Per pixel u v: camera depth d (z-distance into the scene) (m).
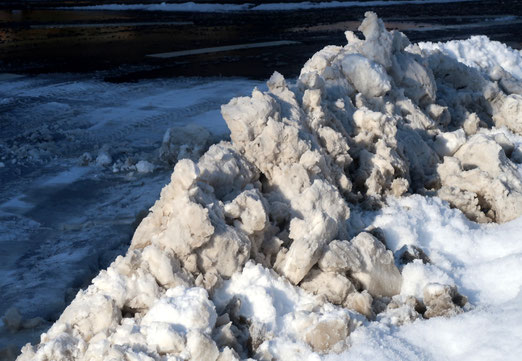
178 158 9.49
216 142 9.99
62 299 5.93
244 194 5.12
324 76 7.71
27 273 6.46
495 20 28.28
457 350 4.14
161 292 4.45
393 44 8.73
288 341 4.23
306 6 34.81
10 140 11.43
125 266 4.48
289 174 5.80
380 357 4.01
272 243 5.19
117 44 22.95
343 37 23.88
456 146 7.61
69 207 8.22
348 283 4.79
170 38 24.19
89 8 34.53
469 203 6.50
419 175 7.17
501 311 4.41
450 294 4.70
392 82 8.31
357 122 7.19
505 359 3.88
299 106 6.75
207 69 18.14
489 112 9.66
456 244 5.74
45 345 4.01
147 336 3.98
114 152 10.48
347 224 5.70
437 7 33.97
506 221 6.38
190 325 4.07
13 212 8.07
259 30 26.11
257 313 4.45
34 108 13.73
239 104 6.18
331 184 5.96
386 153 6.68
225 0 37.94
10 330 5.36
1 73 17.84
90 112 13.27
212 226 4.59
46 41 23.83
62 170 9.68
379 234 5.58
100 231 7.46
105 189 8.84
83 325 4.24
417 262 5.21
